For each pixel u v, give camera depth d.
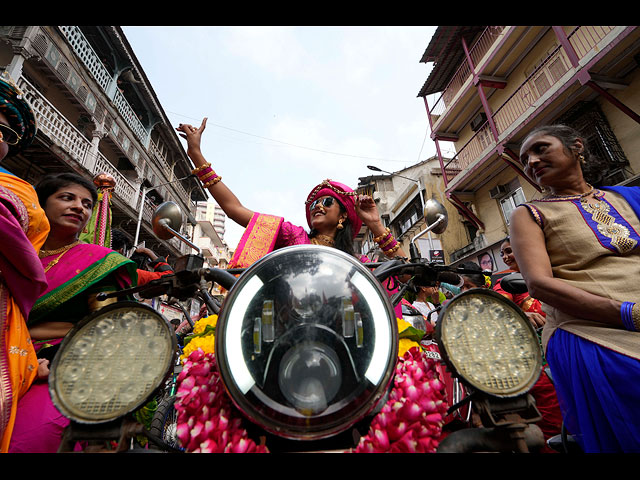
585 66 7.59
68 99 9.81
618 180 7.48
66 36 9.19
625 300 1.04
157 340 0.73
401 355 0.94
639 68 7.37
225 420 0.69
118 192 11.80
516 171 10.59
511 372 0.76
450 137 13.90
